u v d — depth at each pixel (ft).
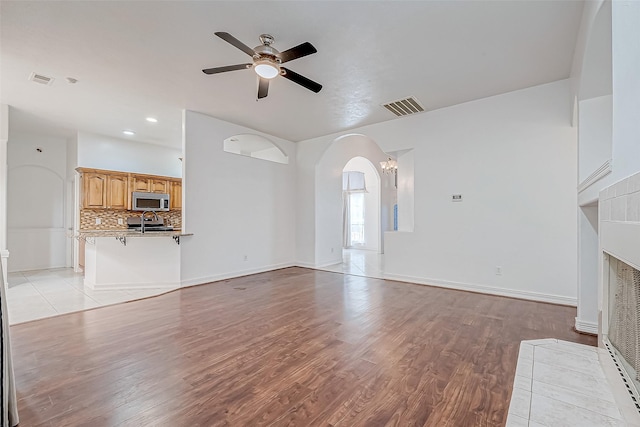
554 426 5.12
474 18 8.25
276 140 20.72
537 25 8.53
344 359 7.55
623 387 5.24
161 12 8.00
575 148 11.91
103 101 14.17
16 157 19.34
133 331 9.44
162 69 11.12
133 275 14.83
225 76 11.67
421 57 10.29
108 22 8.41
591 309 9.21
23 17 8.14
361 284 15.93
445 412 5.50
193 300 12.95
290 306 12.04
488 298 13.10
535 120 12.68
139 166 22.03
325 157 21.93
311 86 10.41
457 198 14.69
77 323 10.14
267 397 5.97
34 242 20.10
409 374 6.83
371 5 7.75
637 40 4.33
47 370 7.02
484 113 13.91
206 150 16.35
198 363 7.36
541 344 8.39
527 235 12.92
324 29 8.74
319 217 21.44
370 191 33.81
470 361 7.43
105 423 5.23
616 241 5.41
